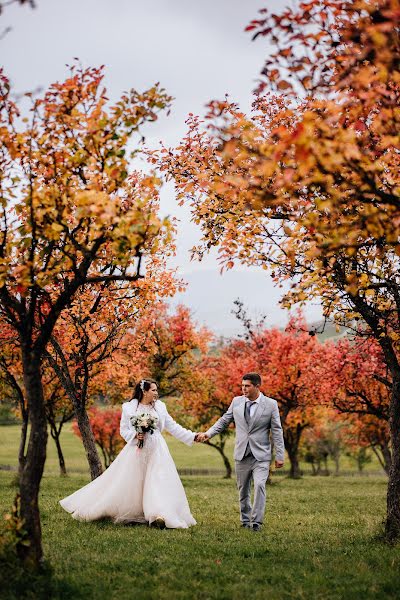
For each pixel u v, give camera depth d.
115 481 11.20
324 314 10.02
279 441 11.17
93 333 14.72
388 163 7.49
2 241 7.16
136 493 11.13
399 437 10.55
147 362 31.30
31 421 6.79
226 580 7.00
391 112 5.96
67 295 7.02
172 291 13.02
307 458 64.12
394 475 10.45
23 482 6.72
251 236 9.34
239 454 11.33
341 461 81.06
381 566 7.84
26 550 6.61
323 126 5.62
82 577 6.82
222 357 36.25
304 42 6.03
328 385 27.91
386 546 9.54
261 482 10.97
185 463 68.38
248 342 35.03
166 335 32.19
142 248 7.07
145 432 11.26
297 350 31.22
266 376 31.16
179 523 10.71
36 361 6.86
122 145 6.88
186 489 23.69
